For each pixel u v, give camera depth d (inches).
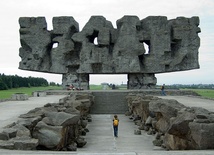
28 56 1929.1
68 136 526.9
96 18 1884.8
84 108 944.9
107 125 983.0
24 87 4335.6
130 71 1849.2
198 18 1907.0
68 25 1894.7
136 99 1007.0
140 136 763.4
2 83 3321.9
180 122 392.5
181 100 1170.0
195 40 1893.5
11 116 615.5
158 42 1868.8
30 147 311.6
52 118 433.1
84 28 1887.3
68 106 615.8
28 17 1920.5
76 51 1957.4
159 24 1881.2
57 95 1557.6
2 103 1016.9
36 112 452.4
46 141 376.8
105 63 1861.5
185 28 1888.5
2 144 300.5
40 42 1905.8
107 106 1430.9
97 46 1898.4
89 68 1863.9
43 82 5802.2
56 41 1923.0
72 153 281.7
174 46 1946.4
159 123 633.0
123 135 783.7
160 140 620.7
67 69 1918.1
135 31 1866.4
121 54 1857.8
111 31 1908.2
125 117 1213.7
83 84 1926.7
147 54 1913.1
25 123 373.4
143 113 896.3
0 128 412.2
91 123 1035.9
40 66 1930.4
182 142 406.9
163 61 1870.1
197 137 352.8
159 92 1638.8
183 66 1892.2
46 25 1934.1
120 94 1536.7
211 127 349.7
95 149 600.7
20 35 1918.1
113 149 597.3
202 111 426.3
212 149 342.0
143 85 1930.4
